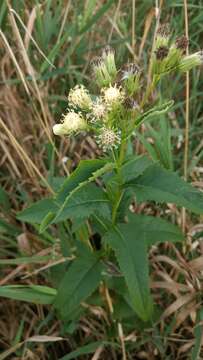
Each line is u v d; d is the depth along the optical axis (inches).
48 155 11.7
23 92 12.9
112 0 12.2
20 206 12.0
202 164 12.2
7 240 11.0
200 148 12.3
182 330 10.5
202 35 14.2
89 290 9.0
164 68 8.1
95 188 8.8
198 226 10.6
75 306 8.9
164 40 8.2
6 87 12.5
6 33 13.0
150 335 10.3
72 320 10.2
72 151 12.4
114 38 14.0
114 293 10.4
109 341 10.3
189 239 10.8
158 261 10.9
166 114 12.4
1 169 12.4
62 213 8.5
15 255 11.1
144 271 8.2
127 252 8.3
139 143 12.0
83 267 9.2
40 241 11.2
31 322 10.6
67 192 7.7
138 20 14.1
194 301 10.1
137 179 8.4
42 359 10.4
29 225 11.7
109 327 10.3
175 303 10.0
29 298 9.5
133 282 8.1
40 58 13.0
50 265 10.1
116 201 8.7
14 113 12.3
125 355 10.0
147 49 13.6
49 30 12.9
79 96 8.1
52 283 10.4
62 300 9.0
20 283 10.9
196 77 12.9
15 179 12.0
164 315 10.0
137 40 13.7
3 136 11.8
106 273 9.7
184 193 8.1
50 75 12.4
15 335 10.6
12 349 9.7
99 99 8.1
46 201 8.9
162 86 12.9
